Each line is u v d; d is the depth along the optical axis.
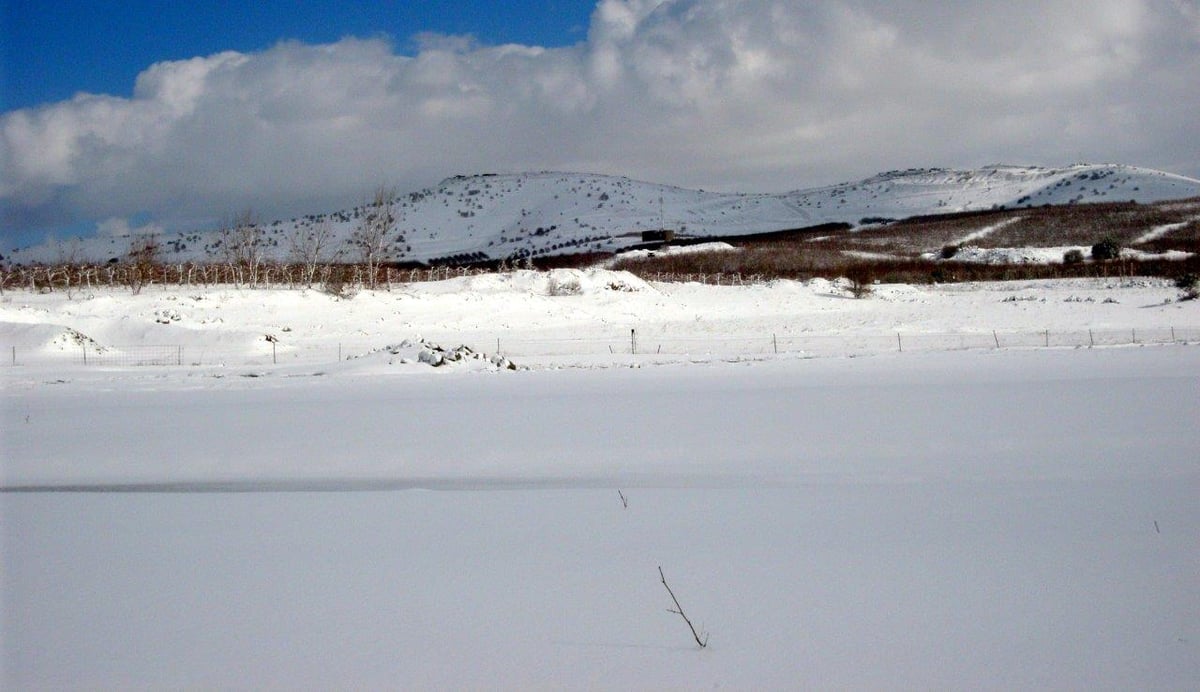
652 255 85.75
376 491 10.33
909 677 4.80
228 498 9.91
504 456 12.40
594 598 6.16
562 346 32.53
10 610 6.17
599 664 5.10
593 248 120.62
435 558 7.26
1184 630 5.22
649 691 4.76
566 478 10.97
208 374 24.69
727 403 16.33
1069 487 9.11
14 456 12.99
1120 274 55.97
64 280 48.00
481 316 40.84
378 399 18.42
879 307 45.16
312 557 7.38
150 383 22.39
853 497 9.03
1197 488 8.80
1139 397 15.19
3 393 20.55
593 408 16.31
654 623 5.67
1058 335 31.92
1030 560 6.59
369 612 6.02
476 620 5.82
